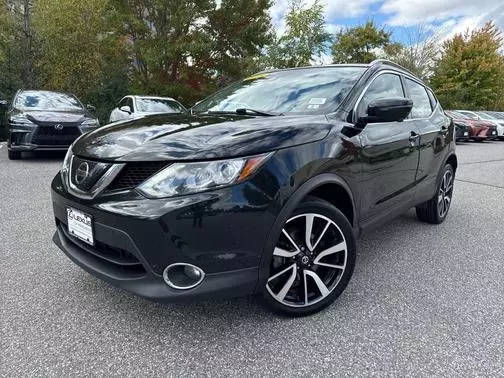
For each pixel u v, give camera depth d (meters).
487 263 3.47
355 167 2.71
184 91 17.30
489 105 33.09
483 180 7.79
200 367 2.05
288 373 2.02
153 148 2.16
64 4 15.55
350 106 2.89
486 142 19.61
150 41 16.27
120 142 2.33
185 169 2.05
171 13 15.98
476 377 2.00
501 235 4.27
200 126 2.41
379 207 3.15
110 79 16.39
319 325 2.44
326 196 2.74
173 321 2.46
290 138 2.32
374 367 2.07
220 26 17.12
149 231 2.02
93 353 2.14
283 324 2.45
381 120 2.79
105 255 2.30
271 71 3.83
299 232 2.44
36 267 3.17
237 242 2.09
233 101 3.39
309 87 3.20
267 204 2.14
